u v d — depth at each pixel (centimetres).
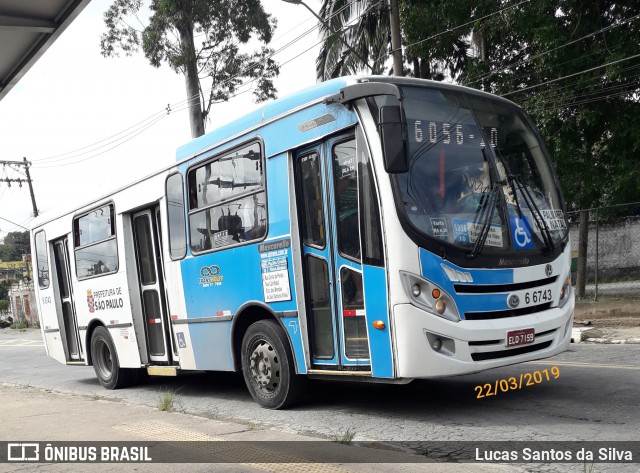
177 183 866
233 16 2431
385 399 730
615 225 1400
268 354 718
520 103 1645
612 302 1398
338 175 632
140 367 975
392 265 572
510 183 645
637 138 1516
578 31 1530
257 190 721
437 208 591
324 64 2131
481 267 592
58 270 1239
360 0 1875
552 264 642
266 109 718
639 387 702
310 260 667
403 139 560
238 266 750
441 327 566
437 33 1697
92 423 690
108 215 1034
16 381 1350
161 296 932
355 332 615
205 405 821
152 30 2398
